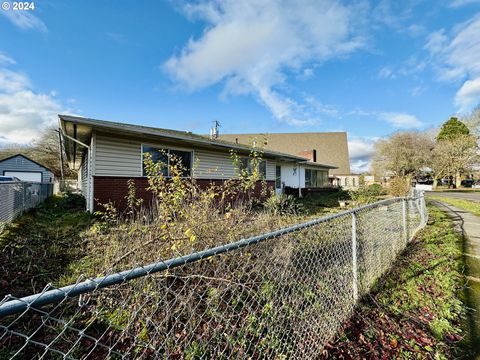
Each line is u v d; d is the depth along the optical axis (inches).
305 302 90.9
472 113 1202.6
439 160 1132.5
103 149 276.1
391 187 589.3
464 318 94.9
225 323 73.4
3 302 27.6
